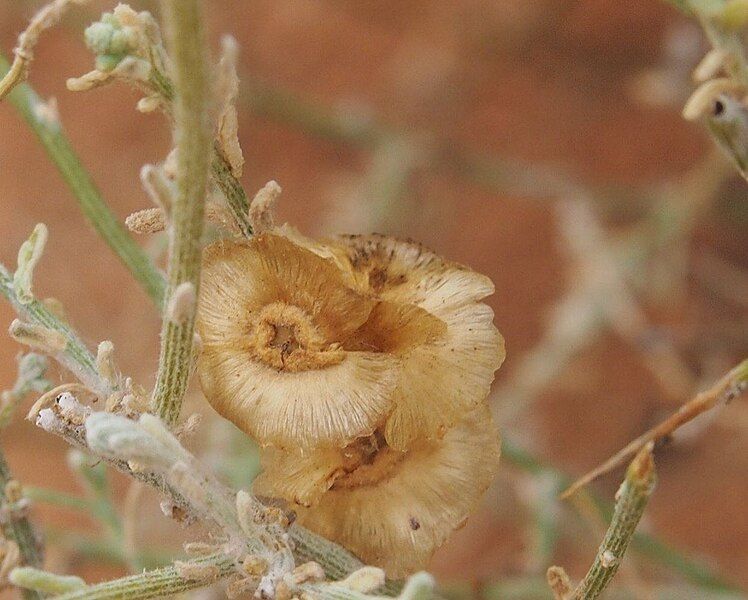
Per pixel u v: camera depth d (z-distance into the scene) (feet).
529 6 0.87
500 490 0.70
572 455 0.85
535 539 0.56
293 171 0.99
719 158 0.69
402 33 0.99
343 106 0.87
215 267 0.36
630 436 0.85
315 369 0.36
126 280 0.93
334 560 0.37
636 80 0.78
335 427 0.35
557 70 0.89
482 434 0.37
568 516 0.63
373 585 0.35
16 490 0.40
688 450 0.78
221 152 0.36
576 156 0.93
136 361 0.79
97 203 0.42
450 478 0.37
